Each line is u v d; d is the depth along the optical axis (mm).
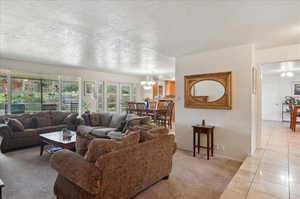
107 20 2307
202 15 2152
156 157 2361
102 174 1637
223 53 3635
